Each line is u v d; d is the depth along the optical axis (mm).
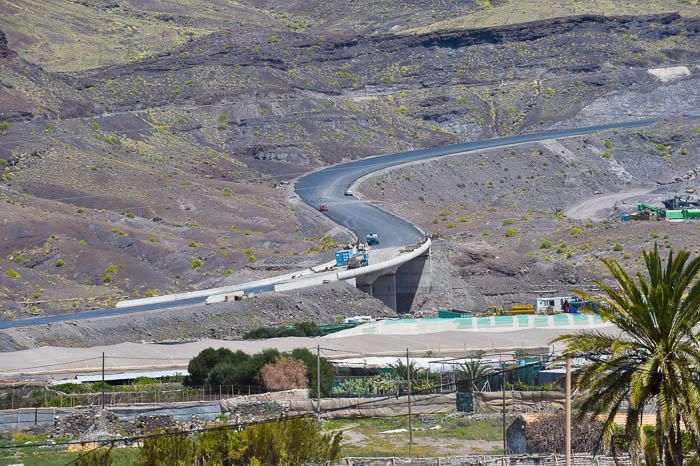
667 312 137000
